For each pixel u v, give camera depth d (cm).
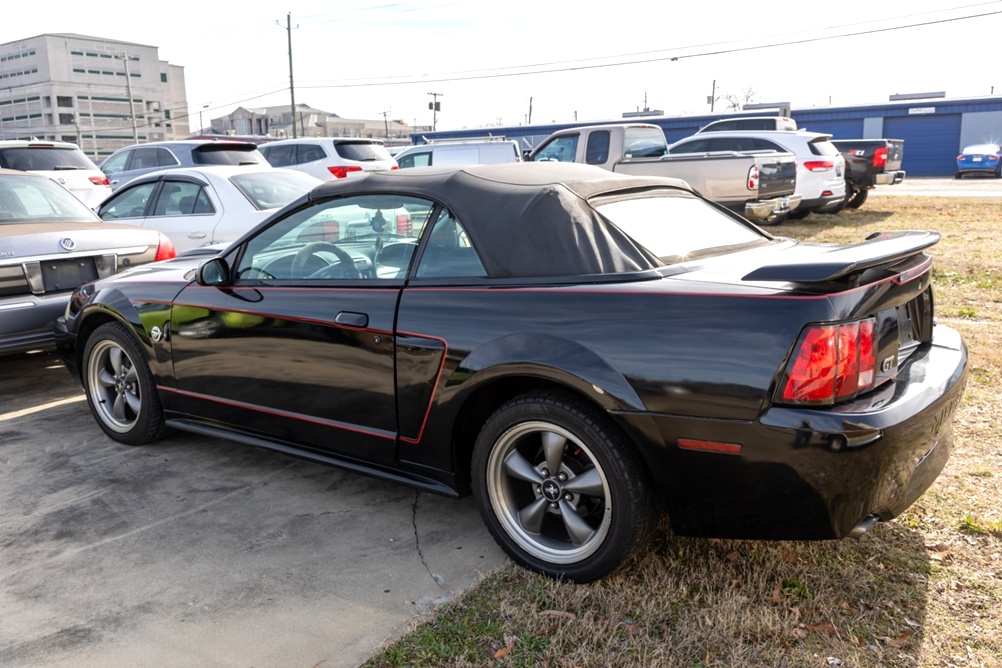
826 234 1346
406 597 304
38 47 14075
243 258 401
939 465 306
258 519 372
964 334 652
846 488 259
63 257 555
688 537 307
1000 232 1286
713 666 257
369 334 338
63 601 307
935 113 3781
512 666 260
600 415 288
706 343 267
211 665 267
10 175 640
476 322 311
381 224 354
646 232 328
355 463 366
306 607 299
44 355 683
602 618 283
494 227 321
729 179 1309
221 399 407
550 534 320
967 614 281
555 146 1566
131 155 1509
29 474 428
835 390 258
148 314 431
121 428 468
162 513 379
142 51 15312
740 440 262
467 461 338
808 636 271
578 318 290
